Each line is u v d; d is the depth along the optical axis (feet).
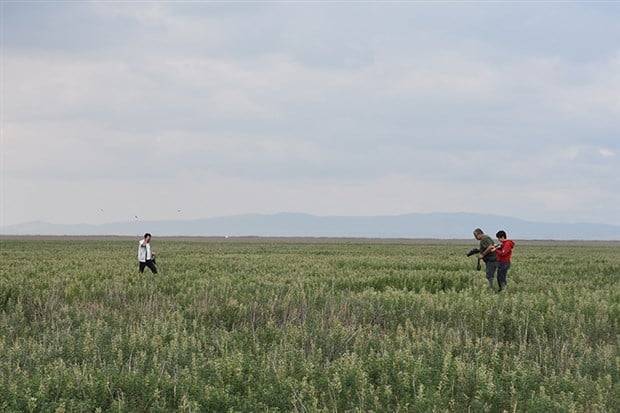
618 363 32.99
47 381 28.91
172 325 42.47
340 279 75.61
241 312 50.03
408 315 49.42
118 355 34.17
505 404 28.50
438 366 32.91
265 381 30.35
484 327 45.03
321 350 36.63
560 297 55.36
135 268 95.25
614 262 126.62
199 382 29.68
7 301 57.06
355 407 27.32
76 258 126.93
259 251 178.91
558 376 31.35
